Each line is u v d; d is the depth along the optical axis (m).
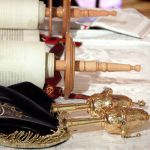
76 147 1.09
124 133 1.11
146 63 1.58
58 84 1.35
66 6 1.64
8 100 1.09
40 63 1.18
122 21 1.92
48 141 1.07
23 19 1.50
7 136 1.06
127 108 1.12
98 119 1.10
